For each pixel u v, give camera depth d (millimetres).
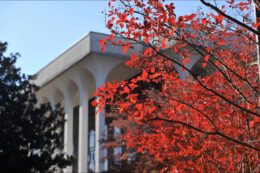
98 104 7855
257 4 7203
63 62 37500
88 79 37844
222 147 9062
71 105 41375
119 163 24547
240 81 9352
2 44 25281
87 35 33406
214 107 9078
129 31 7379
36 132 24125
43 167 23438
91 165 39812
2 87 24125
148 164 19219
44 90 43781
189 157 9562
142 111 7020
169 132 8266
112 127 27281
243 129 9094
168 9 7125
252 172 8797
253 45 9547
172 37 7262
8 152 22703
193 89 9305
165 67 8305
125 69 35281
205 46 8305
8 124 23172
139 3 7258
